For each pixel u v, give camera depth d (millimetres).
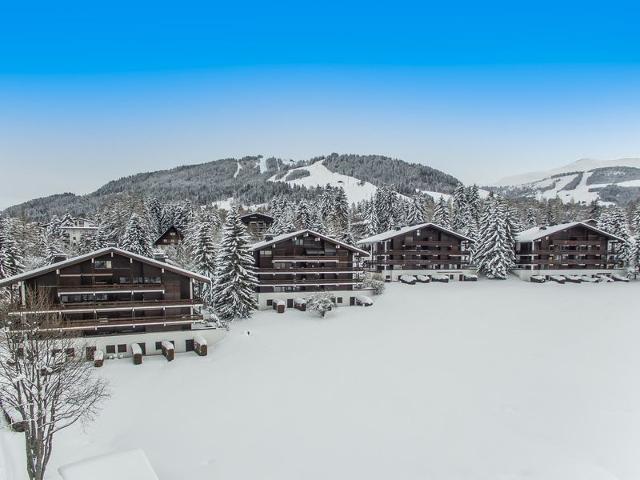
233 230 55031
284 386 34625
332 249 65812
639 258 88438
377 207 119875
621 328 51812
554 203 164750
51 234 115750
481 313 58562
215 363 40219
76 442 25734
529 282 83312
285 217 98000
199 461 24016
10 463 22578
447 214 110500
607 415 29562
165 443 25922
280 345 45219
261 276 62219
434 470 23125
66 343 30531
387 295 68312
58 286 40812
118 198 139750
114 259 42844
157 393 33312
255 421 28703
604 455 24719
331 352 42969
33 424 20625
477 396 32562
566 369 38250
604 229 98875
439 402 31516
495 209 87562
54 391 22969
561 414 29703
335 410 30297
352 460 24062
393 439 26344
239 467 23422
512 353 42562
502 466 23547
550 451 25094
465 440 26250
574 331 50406
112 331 42875
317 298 57531
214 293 55250
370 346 44875
